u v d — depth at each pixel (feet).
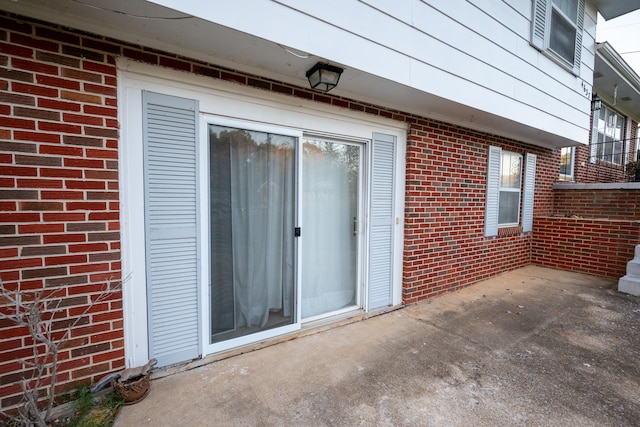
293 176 9.26
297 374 7.39
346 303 11.43
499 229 16.08
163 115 7.02
